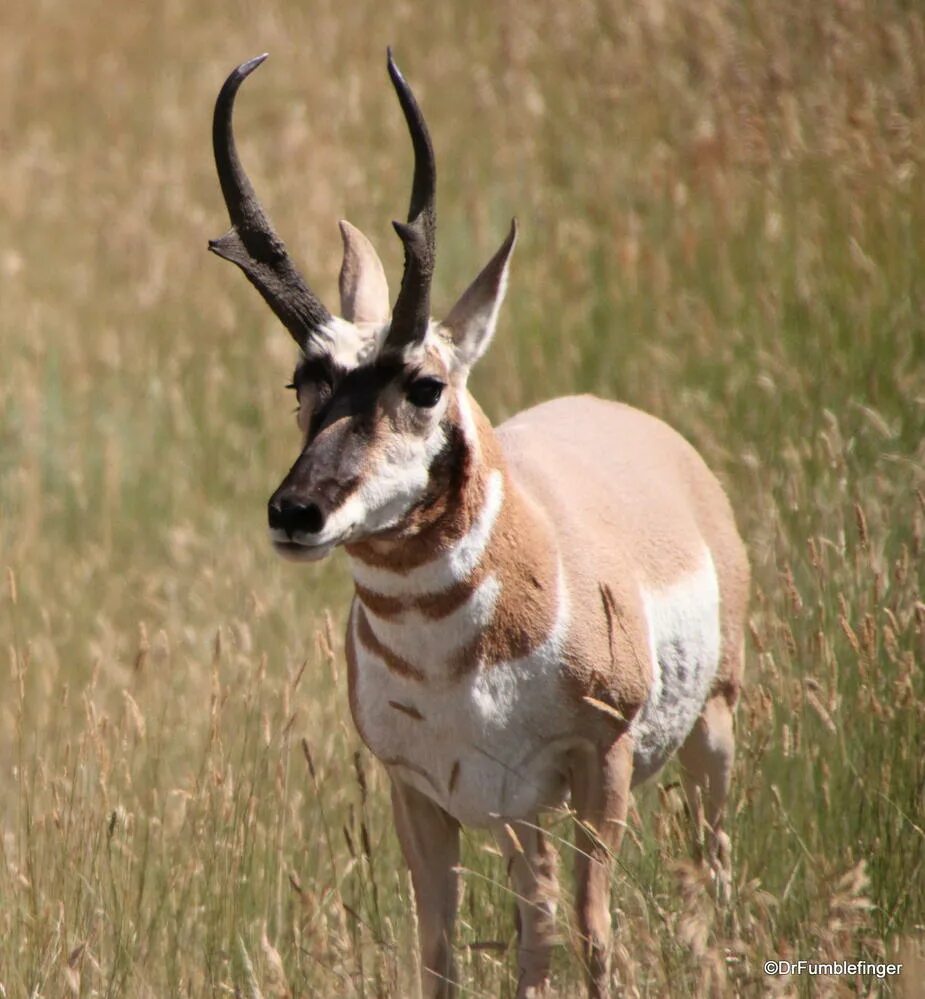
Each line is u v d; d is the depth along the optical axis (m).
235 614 30.50
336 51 56.06
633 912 18.55
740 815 21.80
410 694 18.38
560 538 18.89
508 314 37.88
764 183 39.56
